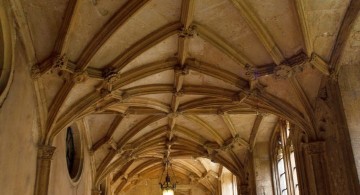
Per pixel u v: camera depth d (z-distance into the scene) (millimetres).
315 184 8273
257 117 12156
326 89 8070
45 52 7672
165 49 8859
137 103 10969
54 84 8344
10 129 6391
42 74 7695
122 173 18047
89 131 12336
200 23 7973
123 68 8836
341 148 7289
